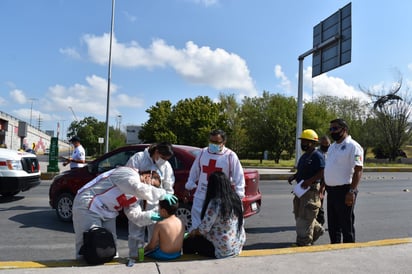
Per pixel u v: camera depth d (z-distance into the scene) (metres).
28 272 3.85
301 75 21.89
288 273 3.99
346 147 5.30
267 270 4.06
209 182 4.54
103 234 4.13
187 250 4.71
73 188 7.73
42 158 43.44
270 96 42.75
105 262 4.21
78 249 4.28
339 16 18.09
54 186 7.98
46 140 84.94
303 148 6.00
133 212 4.32
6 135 52.00
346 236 5.34
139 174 4.52
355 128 46.66
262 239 6.92
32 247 6.03
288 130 40.12
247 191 6.94
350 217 5.34
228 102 49.00
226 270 4.02
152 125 49.12
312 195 5.79
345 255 4.64
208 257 4.52
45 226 7.50
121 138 84.94
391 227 7.94
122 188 4.16
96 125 83.62
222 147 5.38
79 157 9.80
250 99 45.72
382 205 10.91
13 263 4.18
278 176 19.73
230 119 48.38
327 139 7.18
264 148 41.47
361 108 53.28
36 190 13.23
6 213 8.81
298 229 5.82
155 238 4.39
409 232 7.50
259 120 41.50
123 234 6.92
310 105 43.97
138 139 56.28
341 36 17.94
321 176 5.75
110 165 7.60
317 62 20.31
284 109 41.25
